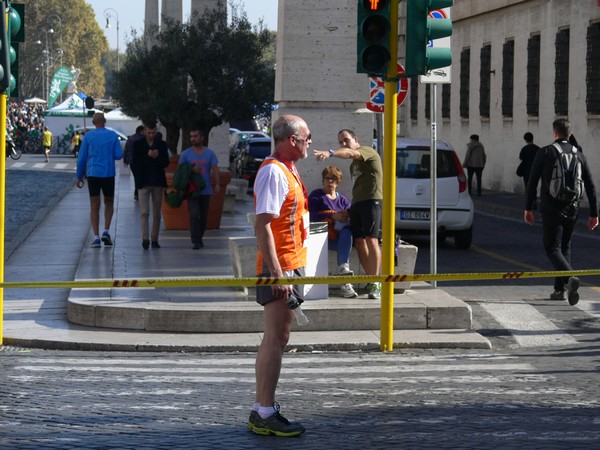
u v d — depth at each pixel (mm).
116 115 74188
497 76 43031
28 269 18172
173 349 11828
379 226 13727
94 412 8656
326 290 13539
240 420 8383
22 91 175750
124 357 11391
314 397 9281
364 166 13664
